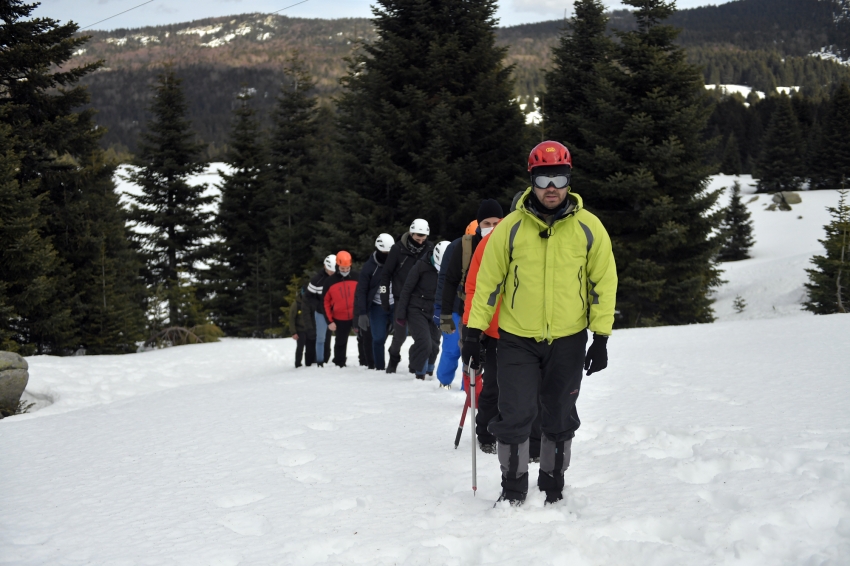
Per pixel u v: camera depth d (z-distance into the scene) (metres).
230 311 39.31
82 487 4.40
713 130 121.06
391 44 27.81
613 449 4.68
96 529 3.57
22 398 13.20
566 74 29.61
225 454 5.05
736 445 4.48
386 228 27.45
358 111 30.14
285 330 33.47
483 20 28.53
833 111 83.81
